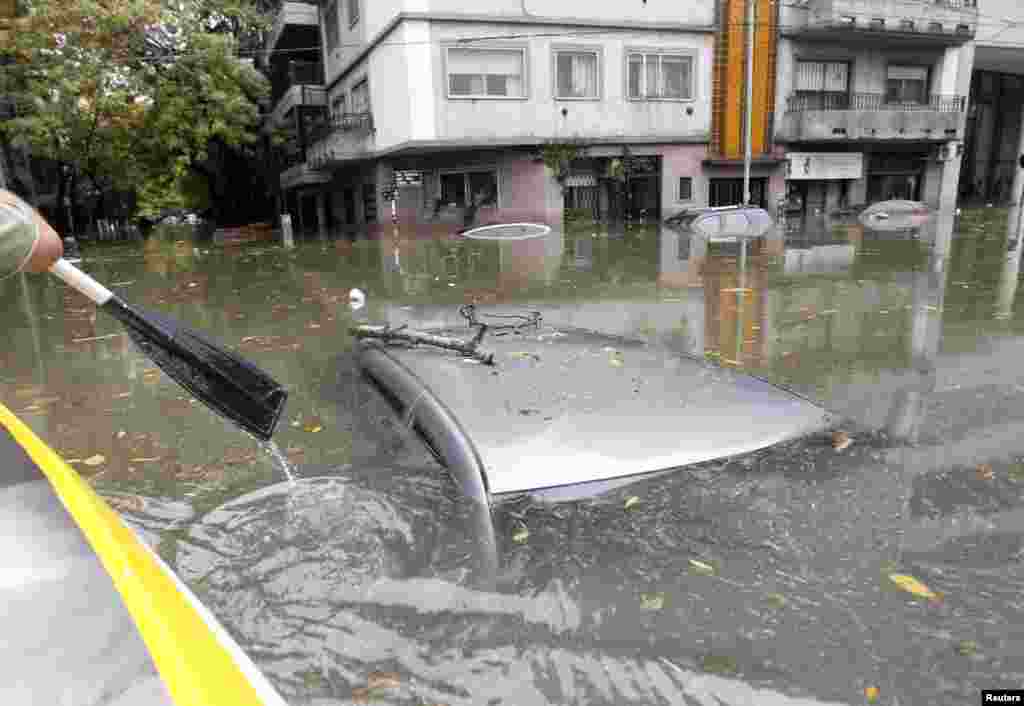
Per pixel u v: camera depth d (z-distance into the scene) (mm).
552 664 1598
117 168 21797
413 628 1740
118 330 6035
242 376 2186
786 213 19328
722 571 1946
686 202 18656
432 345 3551
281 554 2104
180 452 3041
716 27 17750
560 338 3836
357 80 18969
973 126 25078
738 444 2635
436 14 15602
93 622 988
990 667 1549
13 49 14758
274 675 1577
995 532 2104
